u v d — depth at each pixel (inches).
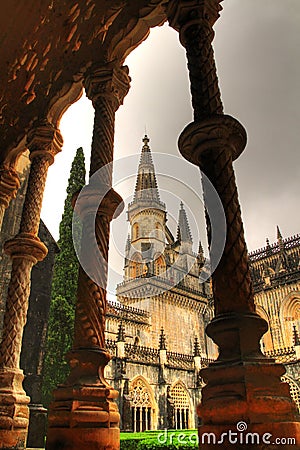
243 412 87.3
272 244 1763.0
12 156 278.8
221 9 169.6
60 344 687.7
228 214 118.3
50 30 263.1
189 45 156.3
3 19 272.5
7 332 205.9
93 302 148.3
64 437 121.3
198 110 140.7
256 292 1572.3
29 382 350.9
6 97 293.7
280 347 1423.5
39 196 242.7
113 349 1112.2
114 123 198.5
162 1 193.8
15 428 180.7
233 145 132.3
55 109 255.3
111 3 221.5
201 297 1628.9
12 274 221.5
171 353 1278.3
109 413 127.8
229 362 98.0
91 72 210.7
